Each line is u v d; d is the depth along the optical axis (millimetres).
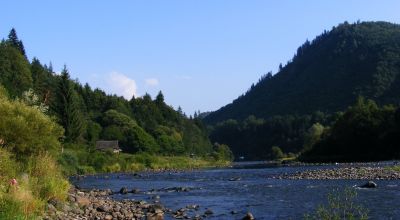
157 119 183375
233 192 37719
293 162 123312
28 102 36781
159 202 31234
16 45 159500
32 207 18344
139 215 23891
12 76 115250
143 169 100000
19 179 20938
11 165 21781
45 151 27969
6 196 16750
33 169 24141
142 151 133875
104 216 22641
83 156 84250
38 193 20984
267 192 36469
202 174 71750
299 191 35812
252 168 94062
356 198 29078
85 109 154375
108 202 28484
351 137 120188
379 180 42656
